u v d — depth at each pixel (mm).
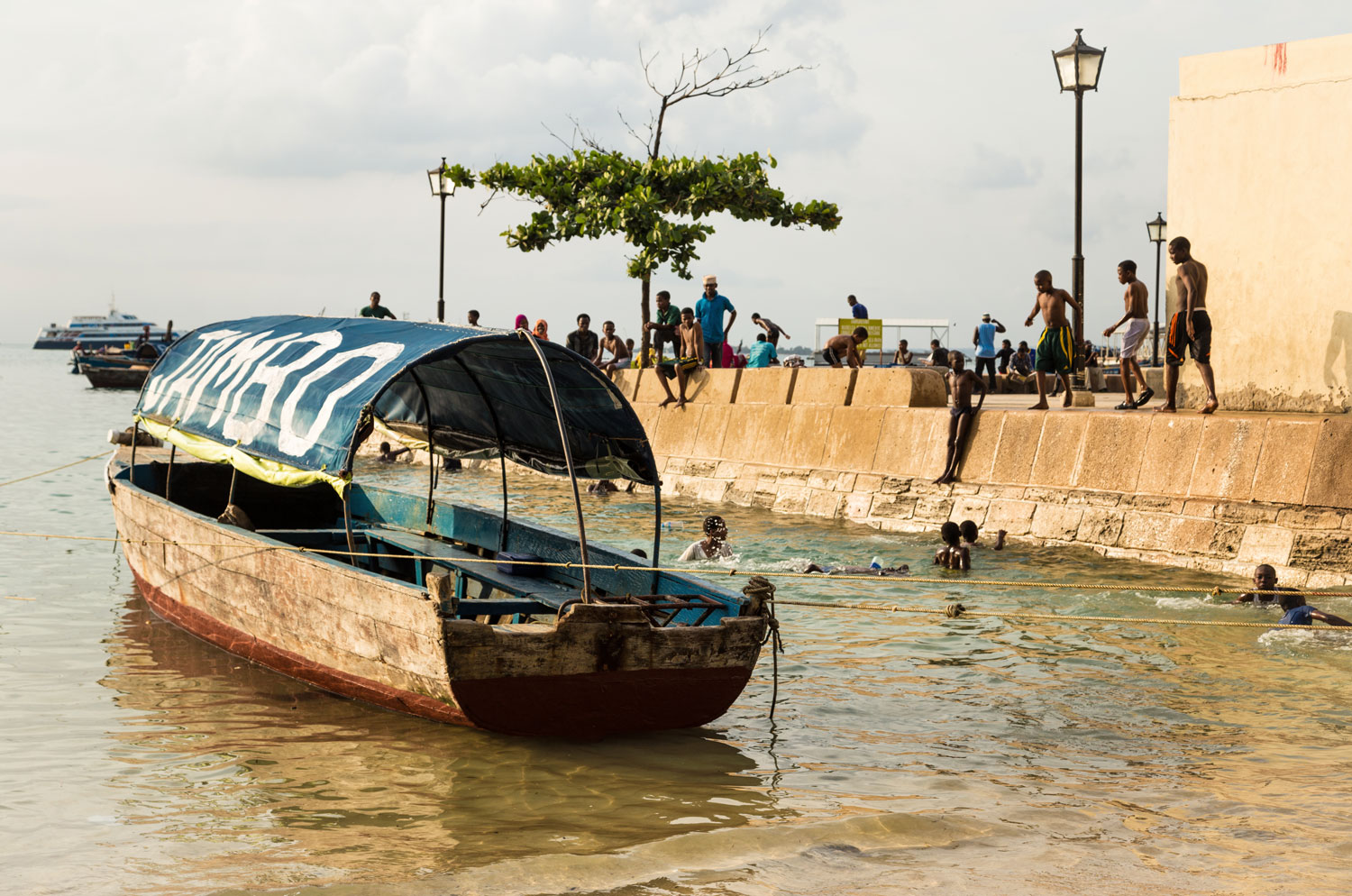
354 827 6406
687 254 25953
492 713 7570
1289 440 12844
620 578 9422
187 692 8992
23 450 29828
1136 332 15680
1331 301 14484
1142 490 14289
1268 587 11773
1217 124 15609
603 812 6613
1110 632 10953
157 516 11109
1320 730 8023
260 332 11672
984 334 27812
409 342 9391
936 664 9891
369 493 13281
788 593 12680
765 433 20375
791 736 8000
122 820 6504
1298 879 5656
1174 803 6695
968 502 16344
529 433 10570
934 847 6066
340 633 8414
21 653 10078
